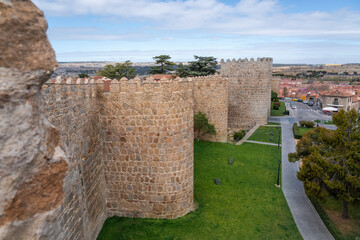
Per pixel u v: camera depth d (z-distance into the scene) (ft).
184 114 48.73
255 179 78.84
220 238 49.19
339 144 60.64
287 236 52.37
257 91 151.23
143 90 45.93
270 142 124.16
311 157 61.26
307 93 376.89
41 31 11.82
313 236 52.85
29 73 11.22
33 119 11.54
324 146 67.82
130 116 47.09
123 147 48.57
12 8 10.70
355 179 54.08
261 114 156.35
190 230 49.47
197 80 102.89
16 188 10.79
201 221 52.65
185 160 50.70
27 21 11.20
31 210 11.53
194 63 164.66
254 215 58.80
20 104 10.92
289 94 400.67
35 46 11.54
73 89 35.42
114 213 51.88
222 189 69.67
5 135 10.34
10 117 10.50
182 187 51.31
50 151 12.75
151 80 48.96
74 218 35.50
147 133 47.65
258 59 146.51
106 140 48.62
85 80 41.24
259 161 95.25
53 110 29.07
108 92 46.65
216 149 100.78
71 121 34.53
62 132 31.55
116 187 50.67
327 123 194.18
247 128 151.84
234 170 83.92
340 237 53.72
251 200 65.57
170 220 51.16
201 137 110.01
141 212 51.31
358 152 57.57
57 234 13.23
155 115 46.88
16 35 10.78
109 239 45.52
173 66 209.05
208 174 78.95
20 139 10.83
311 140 80.59
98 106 47.03
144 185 50.03
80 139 37.91
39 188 11.93
